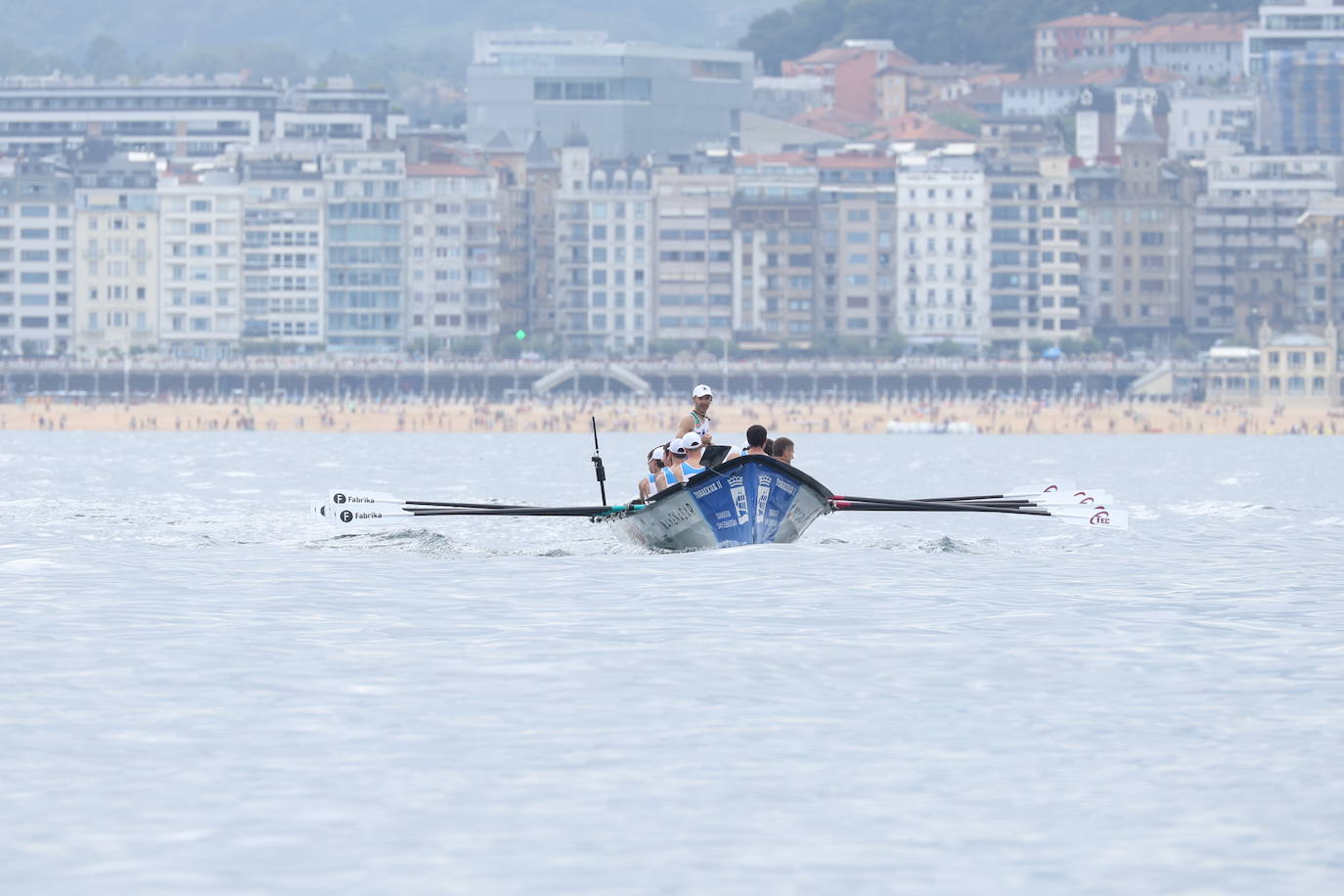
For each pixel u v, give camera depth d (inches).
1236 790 3403.1
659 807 3294.8
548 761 3614.7
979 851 3048.7
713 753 3681.1
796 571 6638.8
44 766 3553.2
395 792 3380.9
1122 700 4212.6
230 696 4229.8
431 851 3041.3
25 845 3056.1
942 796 3368.6
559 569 6786.4
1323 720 3981.3
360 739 3799.2
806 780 3481.8
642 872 2940.5
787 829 3164.4
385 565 6993.1
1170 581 6604.3
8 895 2810.0
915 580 6486.2
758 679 4475.9
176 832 3129.9
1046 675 4542.3
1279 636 5196.9
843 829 3164.4
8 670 4554.6
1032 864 2982.3
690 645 4992.6
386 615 5585.6
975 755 3668.8
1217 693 4306.1
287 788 3405.5
